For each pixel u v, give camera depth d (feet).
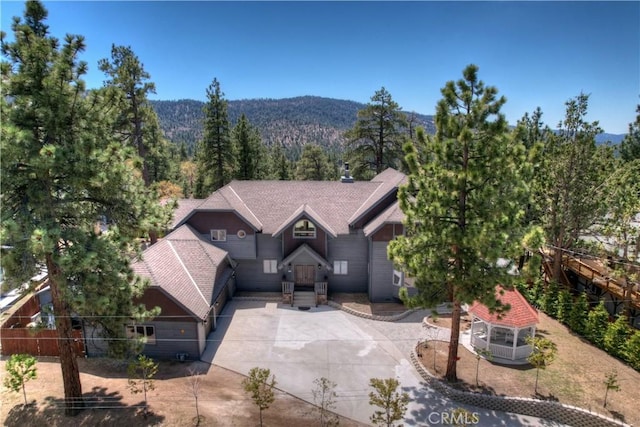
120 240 48.93
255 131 224.53
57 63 44.16
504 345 70.38
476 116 53.52
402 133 162.40
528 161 55.98
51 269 48.98
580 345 73.82
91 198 50.85
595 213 82.94
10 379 55.36
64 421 50.72
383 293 94.58
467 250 57.11
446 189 57.21
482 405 58.65
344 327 82.69
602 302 74.64
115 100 51.26
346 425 54.13
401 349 74.23
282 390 61.52
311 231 96.43
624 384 61.93
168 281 70.59
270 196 108.17
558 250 88.33
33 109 43.96
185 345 69.97
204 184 172.04
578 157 81.00
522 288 95.40
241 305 93.20
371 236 91.97
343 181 114.83
